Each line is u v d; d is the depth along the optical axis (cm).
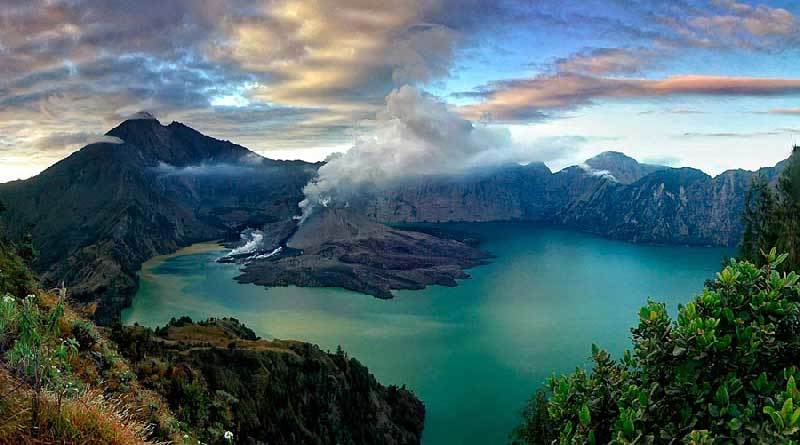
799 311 1264
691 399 1259
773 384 1184
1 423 1242
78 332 3027
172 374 4862
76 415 1374
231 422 5100
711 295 1338
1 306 1472
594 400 1466
